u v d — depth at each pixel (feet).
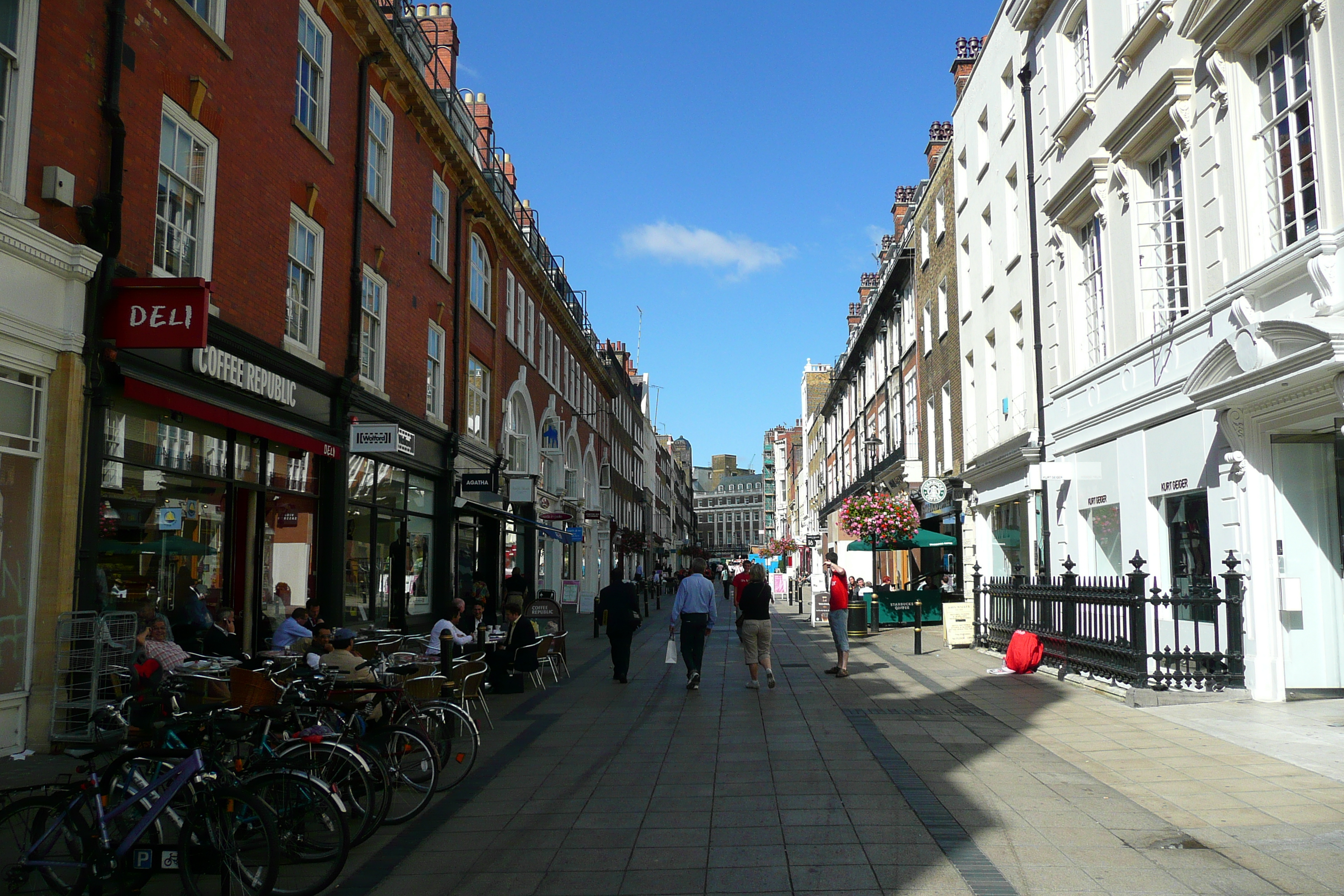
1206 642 37.96
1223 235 35.81
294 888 17.11
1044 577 48.55
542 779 25.54
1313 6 29.81
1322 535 33.99
